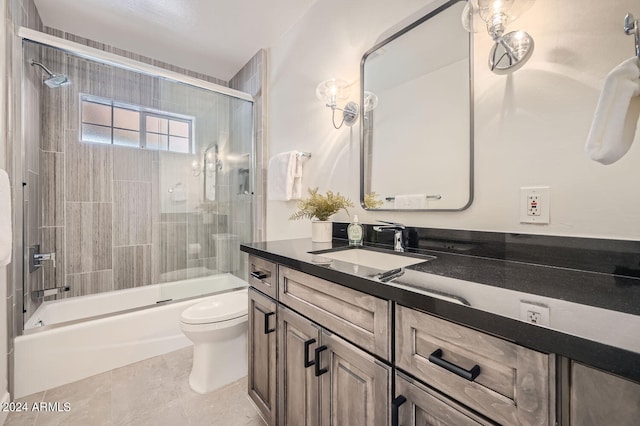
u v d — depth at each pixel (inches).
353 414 30.8
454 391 21.8
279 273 44.3
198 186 107.0
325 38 69.2
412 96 50.3
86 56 76.3
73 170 87.7
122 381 64.8
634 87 21.5
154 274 101.6
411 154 50.3
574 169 32.1
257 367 50.5
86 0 71.6
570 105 32.4
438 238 45.0
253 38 87.7
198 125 106.0
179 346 79.5
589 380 15.5
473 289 24.6
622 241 28.8
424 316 24.0
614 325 16.8
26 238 67.2
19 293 61.5
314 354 36.4
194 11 75.6
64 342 64.0
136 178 98.5
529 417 17.7
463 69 43.0
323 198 60.7
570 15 32.5
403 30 51.5
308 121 74.9
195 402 58.0
